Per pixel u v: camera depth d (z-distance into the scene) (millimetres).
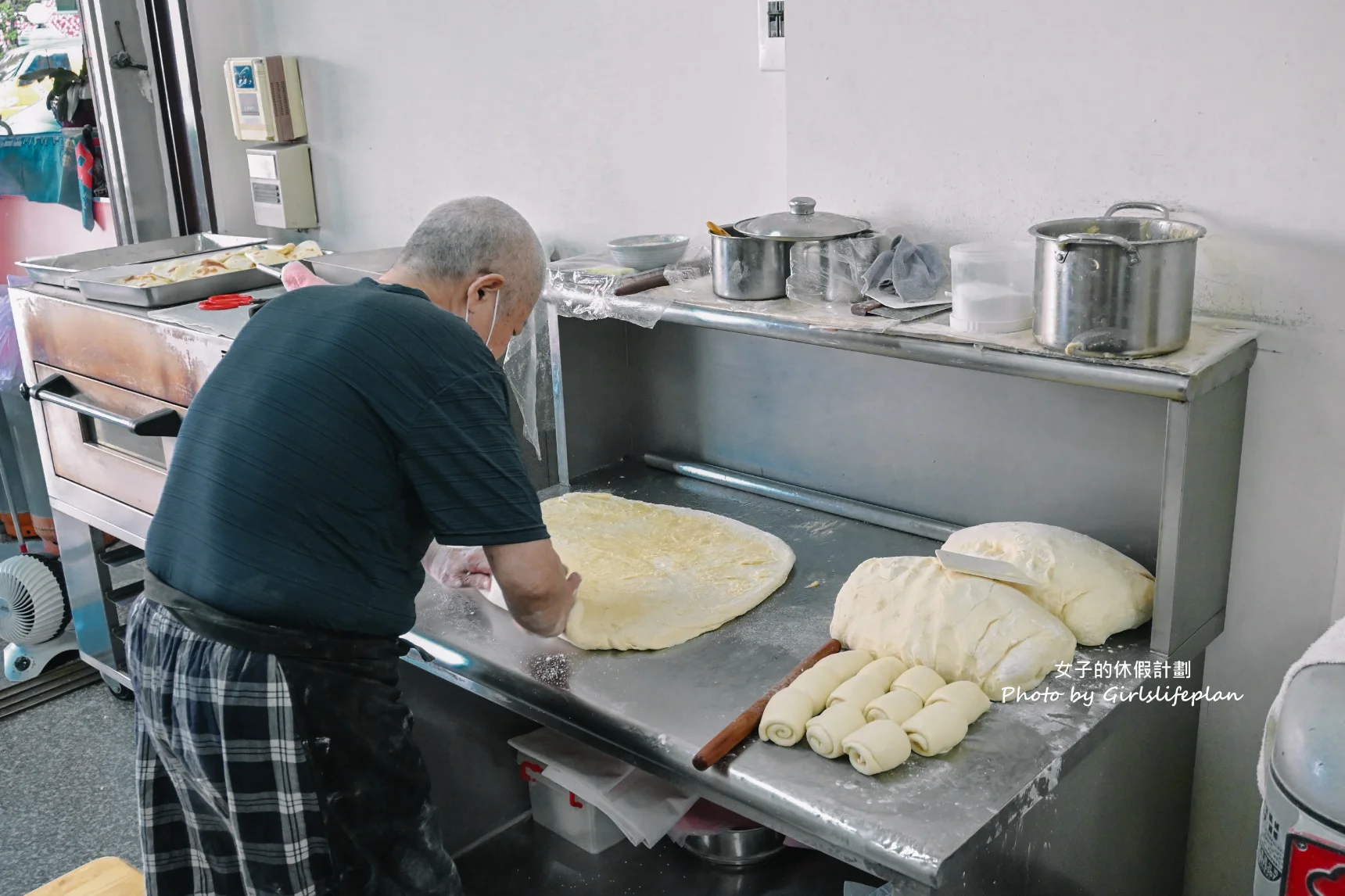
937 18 1821
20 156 3955
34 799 2689
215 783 1499
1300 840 1141
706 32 2232
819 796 1314
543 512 2168
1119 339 1484
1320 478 1630
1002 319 1651
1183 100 1616
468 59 2715
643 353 2434
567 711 1567
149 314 2568
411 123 2926
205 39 3406
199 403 1499
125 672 3082
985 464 1964
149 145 3551
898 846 1223
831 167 2031
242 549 1424
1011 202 1829
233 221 3621
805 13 1971
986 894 1312
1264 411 1651
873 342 1713
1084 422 1813
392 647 1561
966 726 1401
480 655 1695
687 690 1567
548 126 2600
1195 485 1533
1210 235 1644
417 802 1610
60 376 2859
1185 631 1616
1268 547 1703
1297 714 1194
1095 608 1603
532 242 1625
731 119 2250
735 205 2303
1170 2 1592
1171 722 1712
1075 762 1402
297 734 1453
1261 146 1566
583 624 1700
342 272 2691
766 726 1432
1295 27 1499
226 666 1441
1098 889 1611
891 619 1595
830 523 2131
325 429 1403
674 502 2275
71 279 2861
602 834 2145
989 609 1552
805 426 2211
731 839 2070
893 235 1948
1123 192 1709
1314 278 1567
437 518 1438
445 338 1440
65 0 3641
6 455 3676
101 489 2865
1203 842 1914
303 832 1480
